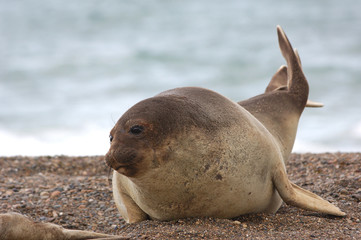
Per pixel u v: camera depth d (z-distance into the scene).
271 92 25.58
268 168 18.66
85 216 23.27
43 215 23.36
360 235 17.17
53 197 26.28
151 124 16.33
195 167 16.73
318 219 19.11
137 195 18.45
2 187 28.42
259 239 16.47
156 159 16.33
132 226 18.72
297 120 25.16
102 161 36.50
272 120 23.88
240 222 18.27
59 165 35.72
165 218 18.39
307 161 32.38
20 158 37.12
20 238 15.99
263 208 19.59
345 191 23.91
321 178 27.52
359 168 28.98
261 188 18.48
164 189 17.06
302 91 25.86
